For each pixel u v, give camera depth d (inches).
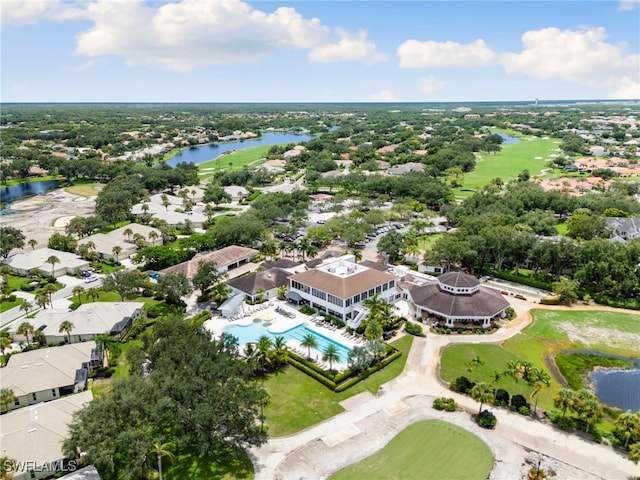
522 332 3732.8
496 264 5152.6
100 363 3272.6
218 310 4143.7
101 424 2058.3
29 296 4480.8
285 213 7121.1
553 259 4611.2
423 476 2214.6
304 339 3580.2
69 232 6220.5
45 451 2276.1
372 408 2765.7
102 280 4441.4
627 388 3029.0
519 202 7017.7
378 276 4175.7
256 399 2282.2
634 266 4350.4
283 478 2219.5
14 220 7357.3
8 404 2802.7
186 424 2212.1
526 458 2326.5
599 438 2455.7
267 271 4635.8
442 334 3693.4
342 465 2298.2
